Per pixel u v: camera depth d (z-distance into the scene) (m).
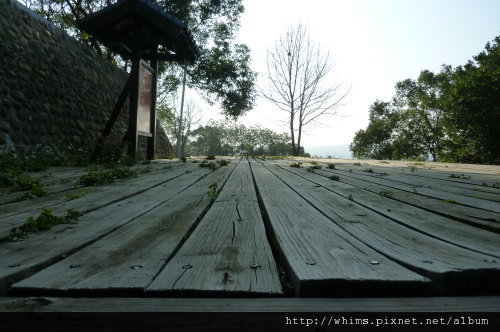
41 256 1.67
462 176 5.82
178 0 22.66
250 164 9.26
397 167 8.57
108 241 1.95
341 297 1.27
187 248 1.81
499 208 2.83
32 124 7.83
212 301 1.21
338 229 2.16
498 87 24.31
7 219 2.48
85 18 8.60
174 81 28.14
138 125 8.94
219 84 26.05
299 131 25.52
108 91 12.09
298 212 2.71
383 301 1.22
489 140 24.16
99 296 1.27
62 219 2.39
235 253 1.72
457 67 32.50
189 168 7.37
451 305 1.19
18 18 7.66
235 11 25.36
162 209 2.88
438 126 38.69
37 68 8.12
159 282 1.33
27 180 4.14
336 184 4.58
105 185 4.38
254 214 2.68
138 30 8.87
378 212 2.74
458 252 1.68
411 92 45.59
